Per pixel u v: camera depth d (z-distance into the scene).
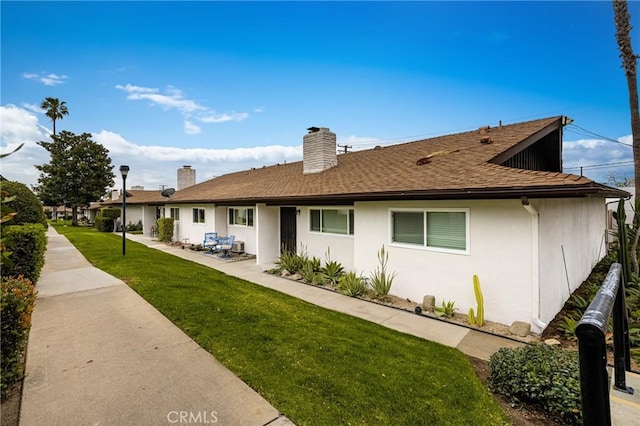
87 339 4.45
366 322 5.73
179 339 4.53
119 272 8.48
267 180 14.15
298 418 2.95
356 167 10.53
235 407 3.08
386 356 4.27
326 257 9.85
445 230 6.38
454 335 5.20
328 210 9.82
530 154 8.85
